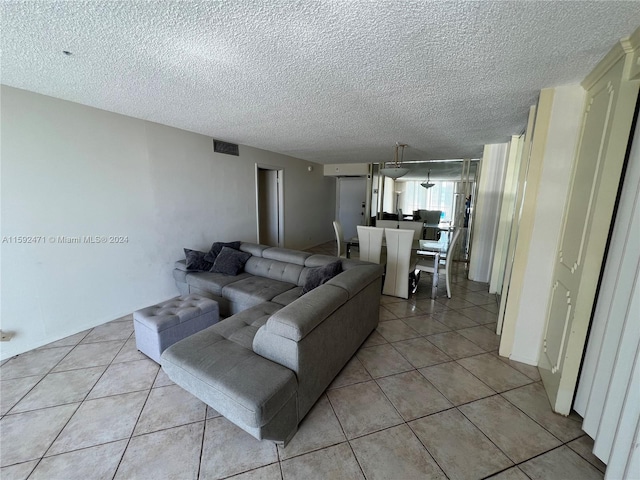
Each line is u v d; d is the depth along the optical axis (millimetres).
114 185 2811
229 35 1398
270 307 2344
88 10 1205
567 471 1357
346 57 1605
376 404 1780
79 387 1905
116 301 2922
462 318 3049
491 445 1494
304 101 2361
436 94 2152
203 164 3768
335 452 1449
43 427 1581
